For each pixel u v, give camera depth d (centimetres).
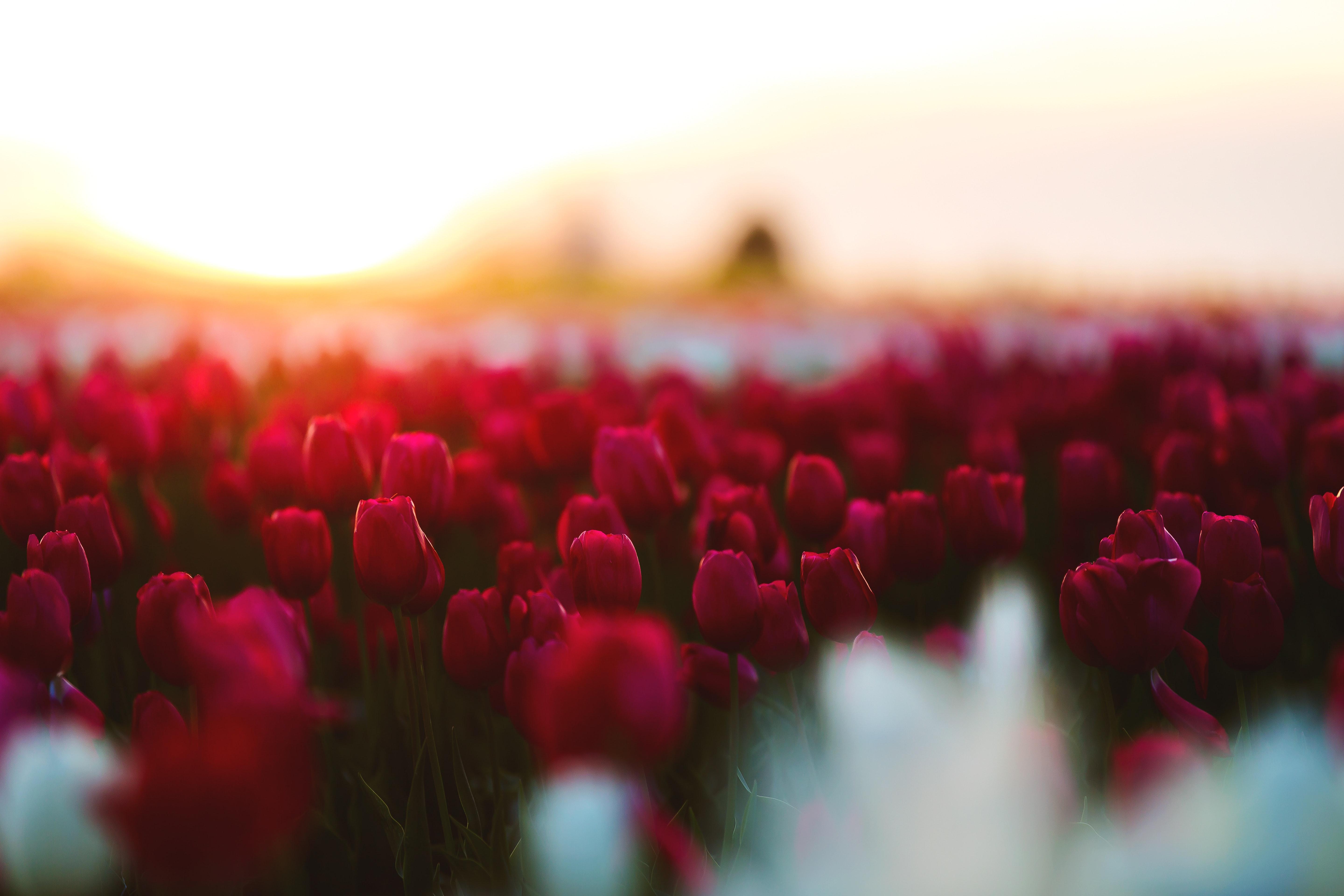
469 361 359
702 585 133
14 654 130
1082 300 1110
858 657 112
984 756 97
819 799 115
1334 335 672
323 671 170
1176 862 97
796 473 166
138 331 855
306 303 1206
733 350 754
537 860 128
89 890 109
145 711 125
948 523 167
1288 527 178
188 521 254
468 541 209
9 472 159
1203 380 281
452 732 144
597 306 1418
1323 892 96
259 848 98
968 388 353
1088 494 179
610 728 108
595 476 161
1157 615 129
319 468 167
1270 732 105
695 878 117
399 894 138
